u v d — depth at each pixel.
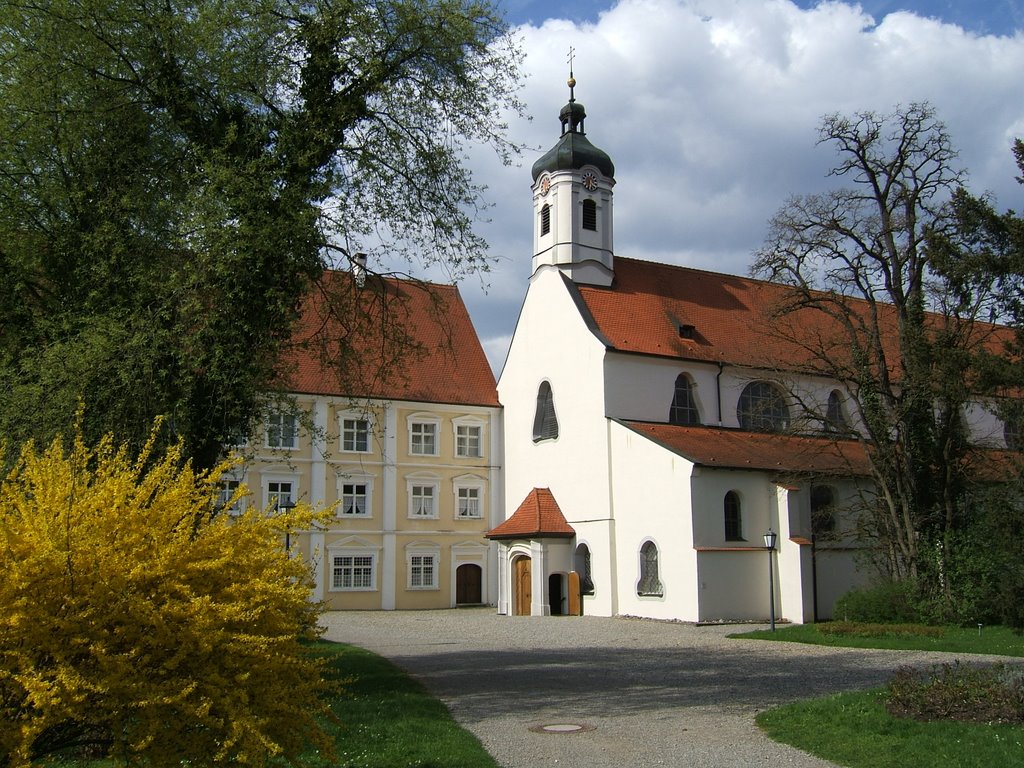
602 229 43.22
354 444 44.00
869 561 33.31
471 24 18.23
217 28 16.66
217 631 7.48
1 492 7.87
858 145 32.59
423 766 10.73
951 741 11.59
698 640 27.44
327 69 17.55
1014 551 28.50
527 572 39.84
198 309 15.59
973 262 27.92
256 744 7.23
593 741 12.66
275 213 16.27
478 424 46.72
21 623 6.87
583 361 40.25
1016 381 26.73
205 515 8.60
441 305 20.12
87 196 17.47
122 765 8.62
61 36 16.56
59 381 14.68
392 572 43.72
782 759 11.54
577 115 44.19
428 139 18.73
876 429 33.00
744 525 35.03
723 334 42.84
